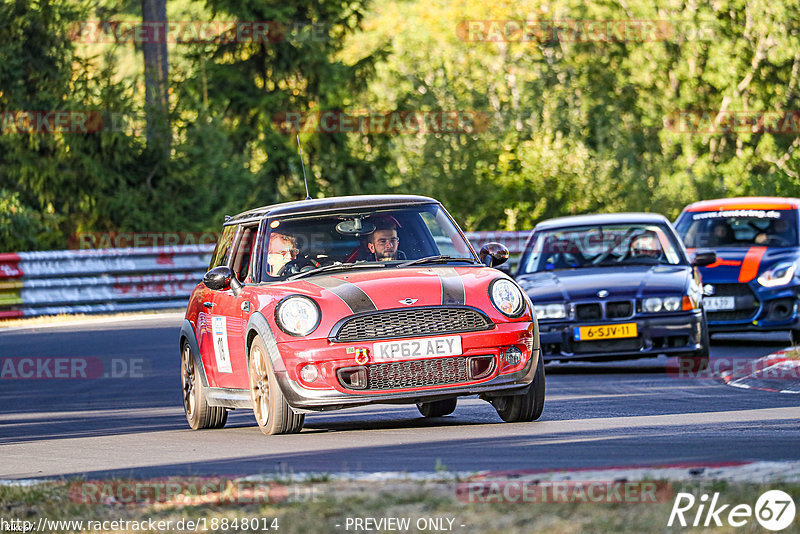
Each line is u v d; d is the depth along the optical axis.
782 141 159.62
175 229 119.06
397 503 20.27
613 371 49.28
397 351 30.70
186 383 38.50
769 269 55.19
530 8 182.38
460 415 36.41
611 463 24.86
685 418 32.81
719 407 35.34
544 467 24.73
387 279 32.06
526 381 31.64
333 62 142.75
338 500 20.70
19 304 88.56
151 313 91.44
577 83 168.38
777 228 59.12
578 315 47.47
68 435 36.94
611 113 151.75
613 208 124.38
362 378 30.66
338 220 34.59
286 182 138.25
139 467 28.25
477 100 128.50
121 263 93.25
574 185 124.31
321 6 141.50
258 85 140.88
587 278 48.88
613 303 47.41
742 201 61.72
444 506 19.84
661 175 131.38
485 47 174.50
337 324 30.81
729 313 55.22
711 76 166.62
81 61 121.81
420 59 167.62
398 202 35.28
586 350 47.28
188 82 133.88
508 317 31.50
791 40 164.88
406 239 34.38
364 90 145.25
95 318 87.19
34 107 119.44
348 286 31.75
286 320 31.34
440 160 125.75
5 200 110.50
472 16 190.00
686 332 47.06
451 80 132.38
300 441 31.09
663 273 49.19
